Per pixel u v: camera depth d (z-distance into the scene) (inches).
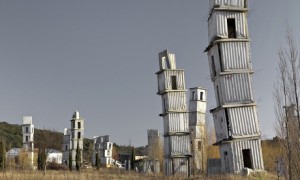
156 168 2746.1
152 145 2999.5
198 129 2632.9
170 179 1546.5
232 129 1368.1
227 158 1395.2
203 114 2824.8
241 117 1382.9
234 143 1362.0
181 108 2151.8
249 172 1316.4
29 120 3523.6
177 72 2182.6
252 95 1397.6
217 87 1462.8
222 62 1409.9
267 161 1616.6
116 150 5689.0
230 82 1397.6
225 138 1379.2
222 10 1434.5
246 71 1408.7
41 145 3026.6
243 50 1424.7
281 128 958.4
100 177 1546.5
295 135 909.8
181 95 2166.6
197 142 2513.5
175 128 2132.1
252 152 1360.7
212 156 2427.4
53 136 3937.0
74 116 3878.0
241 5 1440.7
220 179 1295.5
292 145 909.2
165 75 2170.3
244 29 1438.2
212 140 2455.7
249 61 1419.8
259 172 1323.8
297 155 901.2
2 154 2170.3
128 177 1624.0
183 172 2016.5
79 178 1471.5
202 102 2842.0
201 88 2856.8
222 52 1414.9
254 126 1380.4
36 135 3722.9
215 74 1470.2
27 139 3508.9
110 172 2078.0
